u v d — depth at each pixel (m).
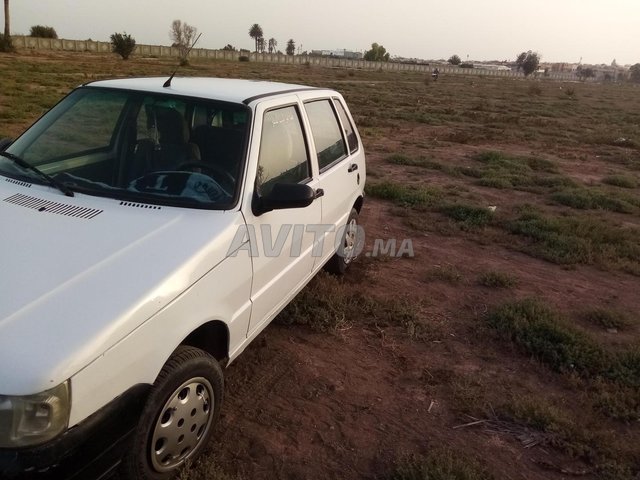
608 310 5.21
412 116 23.58
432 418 3.51
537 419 3.49
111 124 3.63
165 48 82.88
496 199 9.76
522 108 33.81
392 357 4.20
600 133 22.52
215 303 2.83
